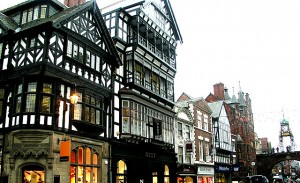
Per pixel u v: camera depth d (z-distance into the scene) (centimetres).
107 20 2361
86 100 1875
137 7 2477
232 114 4962
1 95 1727
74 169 1731
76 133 1755
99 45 2066
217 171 3756
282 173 8812
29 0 1947
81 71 1862
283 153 5844
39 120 1580
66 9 2002
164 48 2959
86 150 1842
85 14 1953
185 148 3097
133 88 2330
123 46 2358
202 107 3619
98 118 1961
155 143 2436
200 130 3481
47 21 1639
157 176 2564
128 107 2241
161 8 2869
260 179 3331
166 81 2847
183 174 2978
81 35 1878
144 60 2495
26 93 1620
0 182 1565
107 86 2094
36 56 1653
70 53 1794
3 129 1638
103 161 1958
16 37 1758
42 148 1568
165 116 2758
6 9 2016
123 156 2153
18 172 1555
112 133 2088
